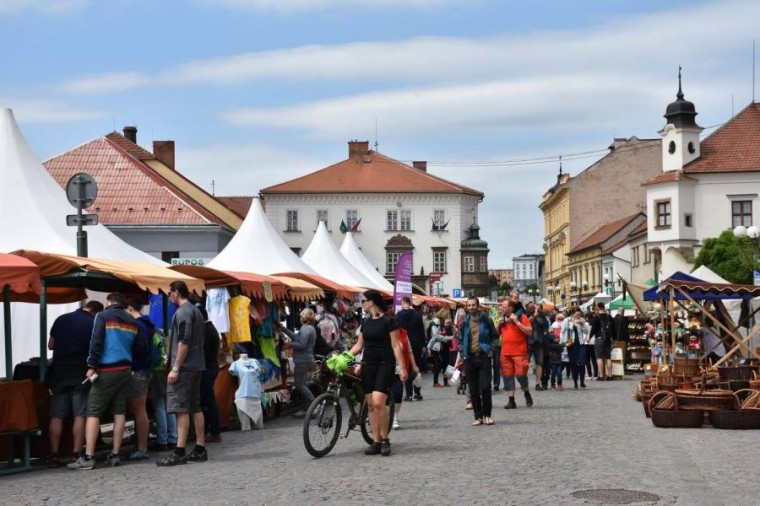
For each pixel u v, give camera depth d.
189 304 13.11
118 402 13.03
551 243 113.62
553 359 26.38
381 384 13.30
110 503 9.98
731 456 12.88
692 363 19.84
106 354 12.76
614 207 94.69
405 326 22.62
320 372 21.06
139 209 52.31
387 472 11.69
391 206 95.12
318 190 94.62
